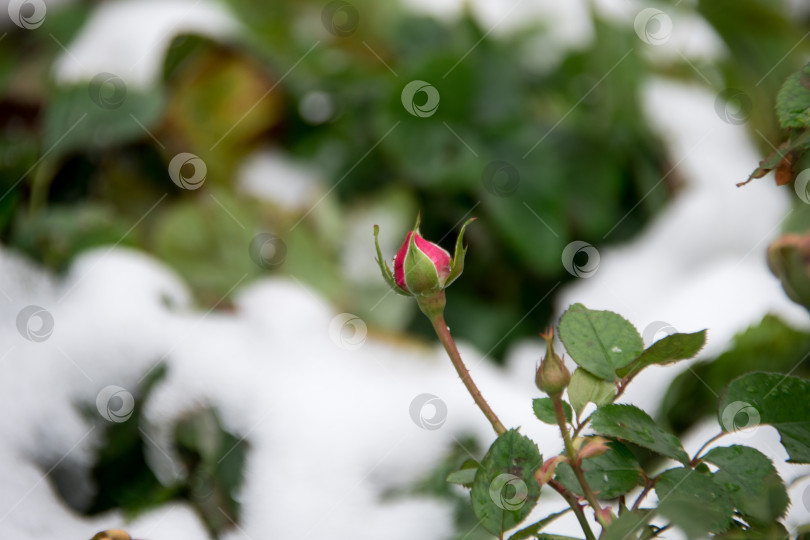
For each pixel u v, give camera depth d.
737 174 1.78
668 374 1.27
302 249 1.58
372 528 1.23
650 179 1.78
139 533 1.22
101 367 1.27
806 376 1.23
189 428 1.26
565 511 1.00
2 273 1.41
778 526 0.98
